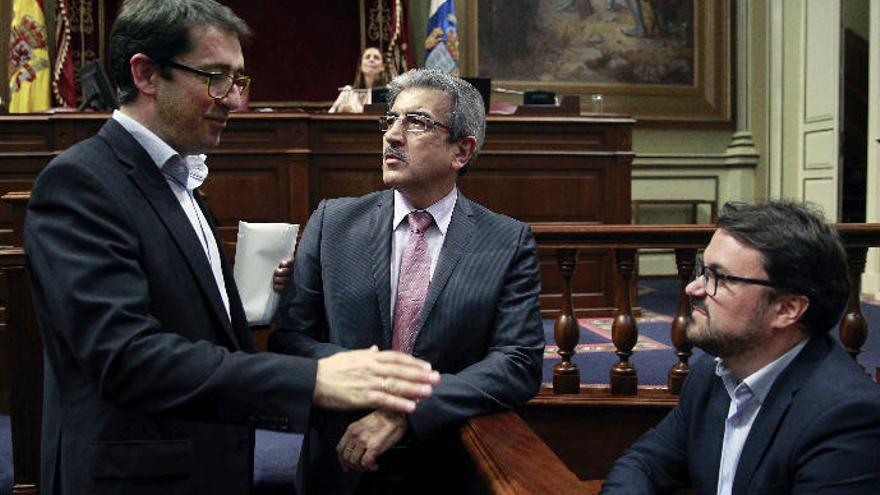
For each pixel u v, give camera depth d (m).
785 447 1.51
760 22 8.53
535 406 3.13
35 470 2.63
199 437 1.57
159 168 1.54
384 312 1.96
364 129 5.29
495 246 1.98
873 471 1.42
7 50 7.44
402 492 1.93
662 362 4.37
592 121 5.60
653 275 8.62
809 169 8.05
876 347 4.91
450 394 1.71
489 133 5.50
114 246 1.39
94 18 7.46
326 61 8.02
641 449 1.88
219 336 1.57
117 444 1.48
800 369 1.57
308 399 1.36
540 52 8.31
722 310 1.61
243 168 5.16
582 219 5.64
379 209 2.08
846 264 1.60
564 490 1.38
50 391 1.54
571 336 3.15
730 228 1.62
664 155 8.57
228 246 4.91
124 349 1.33
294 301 2.03
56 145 5.17
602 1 8.40
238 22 1.54
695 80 8.62
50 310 1.45
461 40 8.16
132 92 1.51
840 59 7.53
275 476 2.92
